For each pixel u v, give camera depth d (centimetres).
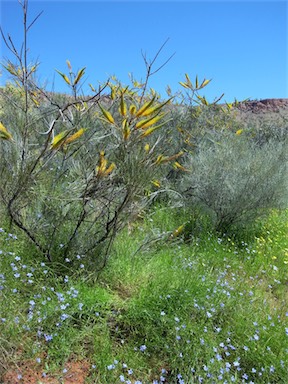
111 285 392
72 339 311
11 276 342
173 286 393
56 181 418
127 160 367
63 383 284
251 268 520
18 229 400
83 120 468
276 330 373
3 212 398
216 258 513
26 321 306
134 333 338
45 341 308
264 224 669
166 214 585
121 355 315
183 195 641
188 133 680
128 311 353
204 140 719
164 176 644
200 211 627
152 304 354
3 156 362
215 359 322
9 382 273
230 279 479
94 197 379
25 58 346
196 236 565
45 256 383
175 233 491
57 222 398
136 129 354
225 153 633
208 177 614
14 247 378
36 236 394
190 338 338
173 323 341
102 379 296
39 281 356
